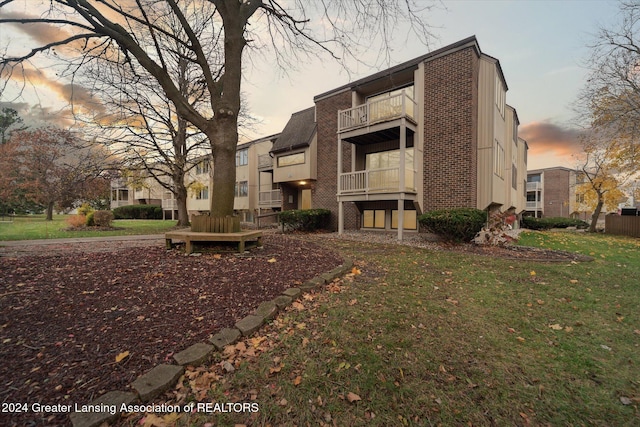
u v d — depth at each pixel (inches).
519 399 74.5
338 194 458.9
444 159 397.7
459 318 123.3
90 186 655.8
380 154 488.7
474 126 380.8
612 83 483.2
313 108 658.2
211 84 223.6
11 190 768.9
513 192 623.5
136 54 200.7
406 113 402.3
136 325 100.3
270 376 79.7
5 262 166.2
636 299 149.2
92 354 82.2
